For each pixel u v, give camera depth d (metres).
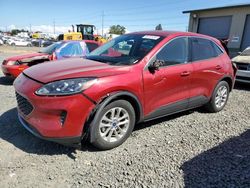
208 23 19.20
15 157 3.38
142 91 3.88
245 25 16.66
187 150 3.74
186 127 4.64
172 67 4.31
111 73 3.60
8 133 4.07
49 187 2.81
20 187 2.79
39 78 3.48
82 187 2.82
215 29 18.77
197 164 3.36
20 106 3.64
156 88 4.07
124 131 3.82
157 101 4.15
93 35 28.23
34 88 3.36
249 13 16.25
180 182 2.96
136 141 3.99
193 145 3.91
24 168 3.14
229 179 3.05
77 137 3.38
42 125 3.29
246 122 5.02
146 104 4.00
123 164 3.30
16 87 3.70
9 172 3.04
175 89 4.39
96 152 3.61
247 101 6.72
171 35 4.49
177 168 3.25
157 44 4.21
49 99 3.23
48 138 3.29
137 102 3.86
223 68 5.42
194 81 4.73
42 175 3.02
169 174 3.11
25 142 3.80
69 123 3.28
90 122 3.44
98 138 3.52
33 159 3.36
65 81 3.30
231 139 4.18
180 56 4.54
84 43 8.80
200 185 2.92
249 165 3.37
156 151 3.68
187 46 4.71
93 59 4.35
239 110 5.83
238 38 17.06
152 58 4.05
